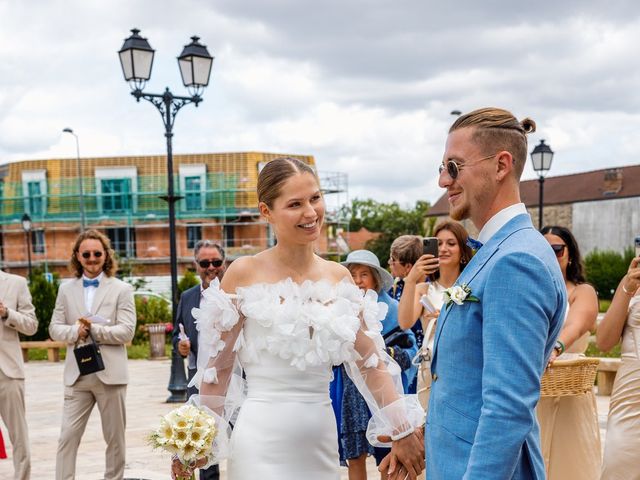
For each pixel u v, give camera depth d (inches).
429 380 166.7
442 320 86.7
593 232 1993.1
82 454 265.7
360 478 172.1
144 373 513.7
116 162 1934.1
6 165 2058.3
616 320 145.3
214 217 1887.3
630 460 140.7
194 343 211.0
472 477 74.2
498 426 73.6
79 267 211.9
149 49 386.0
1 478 230.8
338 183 1866.4
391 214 2755.9
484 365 77.3
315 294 110.4
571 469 151.9
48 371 539.5
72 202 1925.4
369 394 118.6
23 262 1925.4
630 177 1979.6
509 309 76.4
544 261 78.5
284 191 108.3
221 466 237.0
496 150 84.1
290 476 104.7
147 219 1888.5
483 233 86.2
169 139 401.1
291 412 106.5
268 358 108.4
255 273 112.5
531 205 2172.7
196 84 400.8
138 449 271.0
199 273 213.8
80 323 198.5
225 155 1914.4
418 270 175.2
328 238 1902.1
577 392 150.0
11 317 207.0
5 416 211.5
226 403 114.6
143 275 1781.5
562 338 158.7
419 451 115.9
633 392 141.9
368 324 118.0
